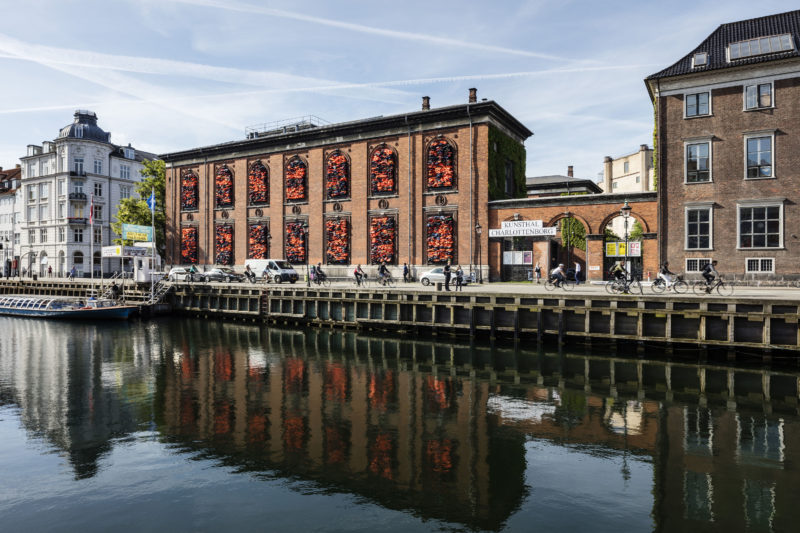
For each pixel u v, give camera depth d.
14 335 28.12
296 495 8.53
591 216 32.03
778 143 27.09
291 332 28.53
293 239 42.75
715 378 16.48
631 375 17.05
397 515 7.84
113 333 28.73
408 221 37.62
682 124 29.38
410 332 26.55
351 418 12.68
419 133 37.47
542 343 22.52
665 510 7.93
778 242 27.00
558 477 9.17
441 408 13.50
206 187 48.03
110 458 10.21
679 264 29.34
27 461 10.09
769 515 7.77
